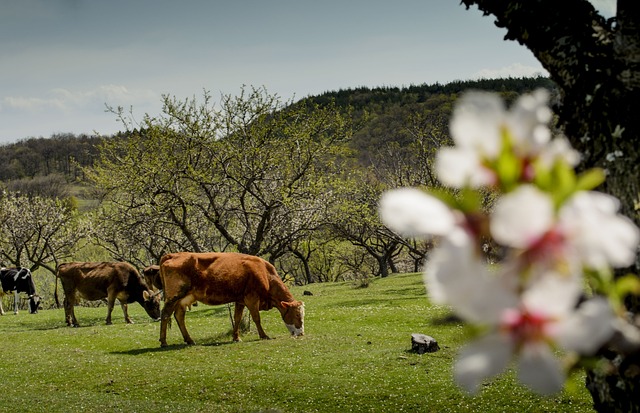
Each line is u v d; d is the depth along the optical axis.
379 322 26.19
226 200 34.09
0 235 53.91
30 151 126.38
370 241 60.97
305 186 33.34
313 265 70.06
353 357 18.03
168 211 32.88
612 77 2.73
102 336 24.53
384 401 13.45
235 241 32.78
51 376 18.16
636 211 2.62
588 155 2.79
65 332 26.11
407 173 41.41
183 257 21.36
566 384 0.91
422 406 12.83
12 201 55.12
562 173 0.74
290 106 33.22
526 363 0.68
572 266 0.69
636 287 0.81
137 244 42.53
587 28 2.89
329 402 13.82
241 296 21.69
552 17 2.93
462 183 0.75
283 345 20.62
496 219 0.70
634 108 2.67
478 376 0.68
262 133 32.47
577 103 2.81
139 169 31.91
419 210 0.71
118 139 32.75
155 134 31.80
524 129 0.76
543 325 0.68
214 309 33.97
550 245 0.69
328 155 34.12
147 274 29.73
